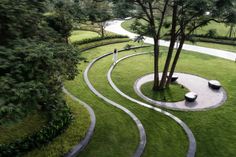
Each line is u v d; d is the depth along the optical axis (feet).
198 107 62.03
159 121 54.70
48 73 36.29
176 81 78.74
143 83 76.69
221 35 145.38
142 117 56.13
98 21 113.09
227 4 53.88
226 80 79.87
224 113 59.16
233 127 53.26
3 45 38.04
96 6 95.09
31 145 40.60
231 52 112.98
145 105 62.03
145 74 84.64
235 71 87.97
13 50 34.45
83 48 110.01
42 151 40.50
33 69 33.09
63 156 40.22
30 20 44.65
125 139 47.32
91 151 43.29
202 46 123.44
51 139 43.39
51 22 84.99
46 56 33.83
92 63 92.89
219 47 121.70
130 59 100.89
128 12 63.52
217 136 49.96
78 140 44.21
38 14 48.11
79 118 51.57
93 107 59.41
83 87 71.31
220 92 71.15
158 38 64.44
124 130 50.29
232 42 127.65
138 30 63.77
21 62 33.19
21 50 34.35
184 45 124.67
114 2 63.67
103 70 86.89
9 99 28.45
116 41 126.41
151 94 68.49
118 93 68.74
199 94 69.72
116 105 60.95
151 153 44.09
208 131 51.65
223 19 59.00
